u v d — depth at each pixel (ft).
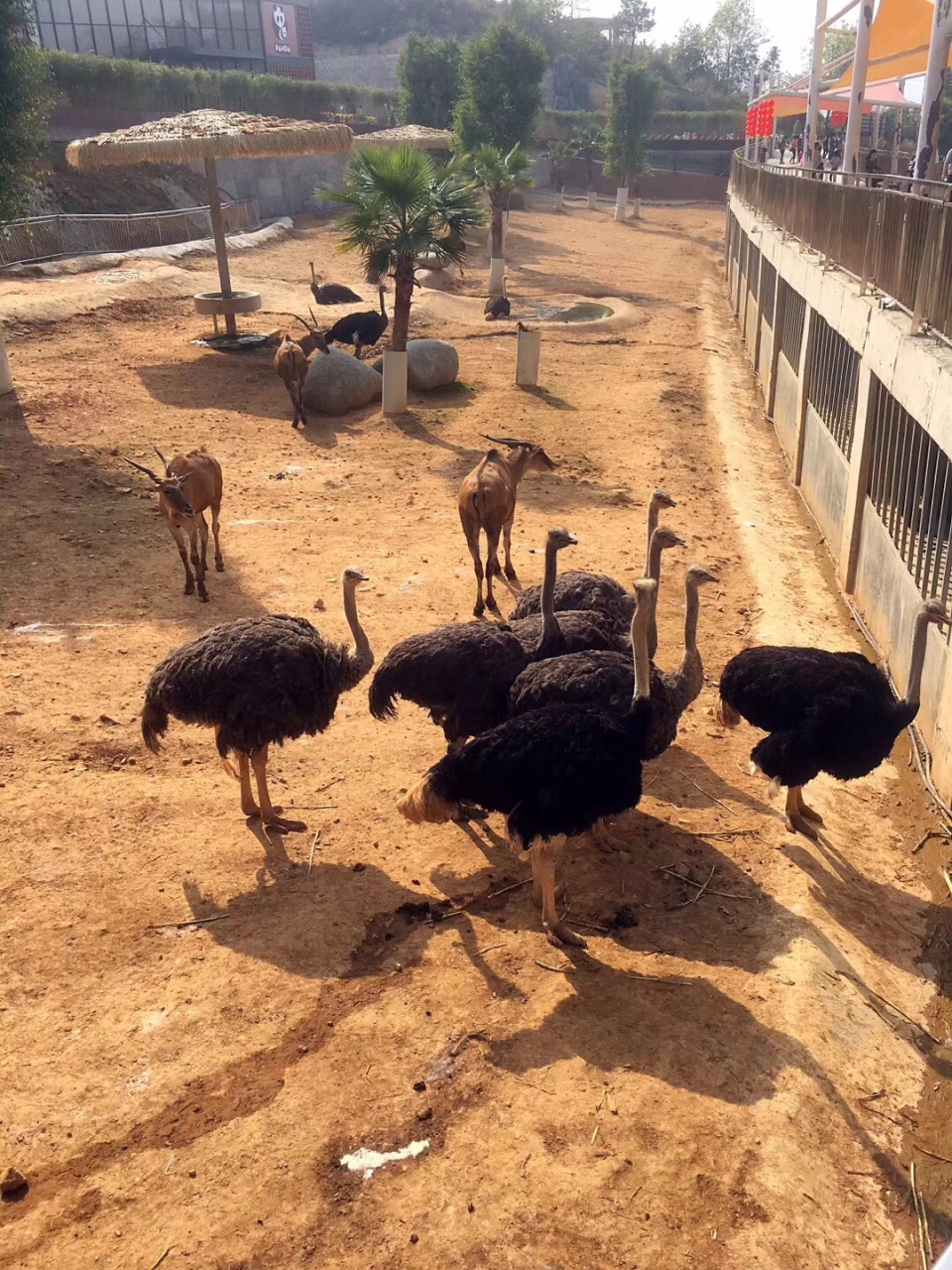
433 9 287.28
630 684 22.30
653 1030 18.19
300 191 143.84
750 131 128.06
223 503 44.62
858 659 24.63
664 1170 15.58
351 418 58.39
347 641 32.48
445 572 38.29
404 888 21.91
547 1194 15.16
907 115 167.22
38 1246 14.35
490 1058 17.54
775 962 19.95
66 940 19.99
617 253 135.13
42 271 83.05
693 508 45.98
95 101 125.39
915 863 24.30
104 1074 17.08
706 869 22.88
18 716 27.55
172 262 95.61
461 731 23.86
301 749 26.86
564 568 38.68
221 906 21.12
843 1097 17.34
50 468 46.55
